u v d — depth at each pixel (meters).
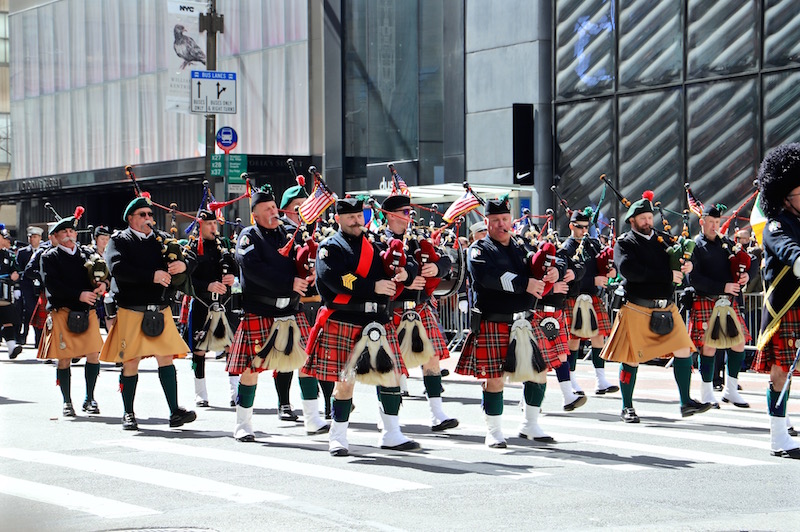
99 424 11.50
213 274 12.84
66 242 12.16
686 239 12.07
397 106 25.17
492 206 9.59
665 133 20.27
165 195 32.97
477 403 12.92
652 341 10.86
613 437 10.12
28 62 38.31
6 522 6.89
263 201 10.12
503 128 22.59
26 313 22.55
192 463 8.92
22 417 12.09
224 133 20.45
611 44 21.00
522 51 22.25
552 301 11.35
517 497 7.45
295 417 11.70
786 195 8.84
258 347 10.10
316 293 12.27
